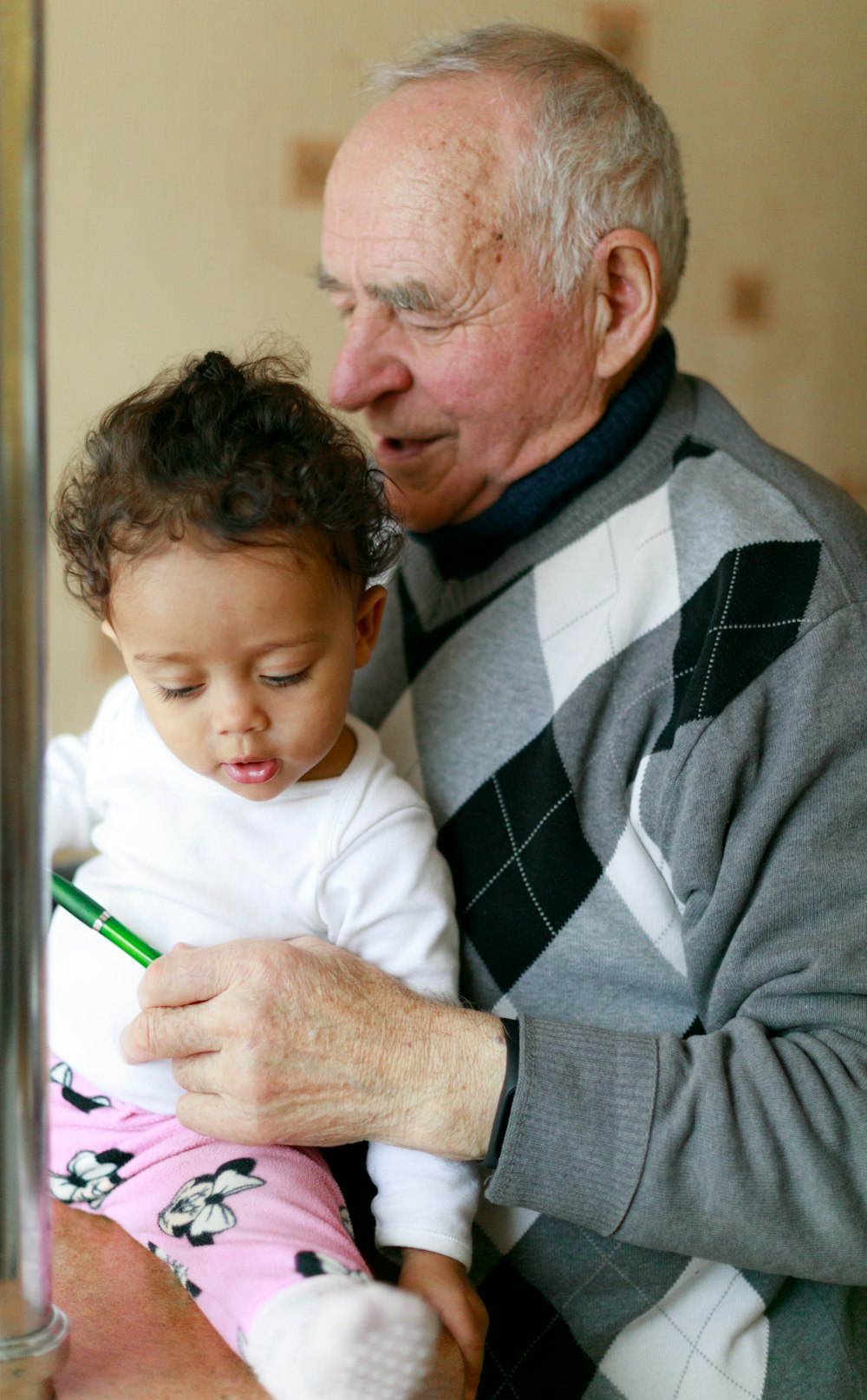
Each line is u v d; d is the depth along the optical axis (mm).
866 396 1803
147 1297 779
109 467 854
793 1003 903
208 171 1507
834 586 967
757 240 1719
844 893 904
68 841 1085
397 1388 645
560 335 1061
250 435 840
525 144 1024
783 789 921
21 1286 607
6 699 528
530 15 1575
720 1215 833
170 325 1529
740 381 1762
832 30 1677
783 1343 945
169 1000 866
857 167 1727
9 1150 582
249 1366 705
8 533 515
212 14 1475
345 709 903
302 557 829
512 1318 948
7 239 494
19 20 478
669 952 977
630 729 989
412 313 1052
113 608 855
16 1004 559
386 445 1132
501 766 1029
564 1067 853
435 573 1170
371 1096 846
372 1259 947
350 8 1517
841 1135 844
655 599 1015
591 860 987
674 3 1614
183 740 875
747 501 1023
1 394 504
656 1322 939
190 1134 889
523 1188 846
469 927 1012
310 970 863
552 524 1084
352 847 941
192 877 951
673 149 1126
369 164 1058
